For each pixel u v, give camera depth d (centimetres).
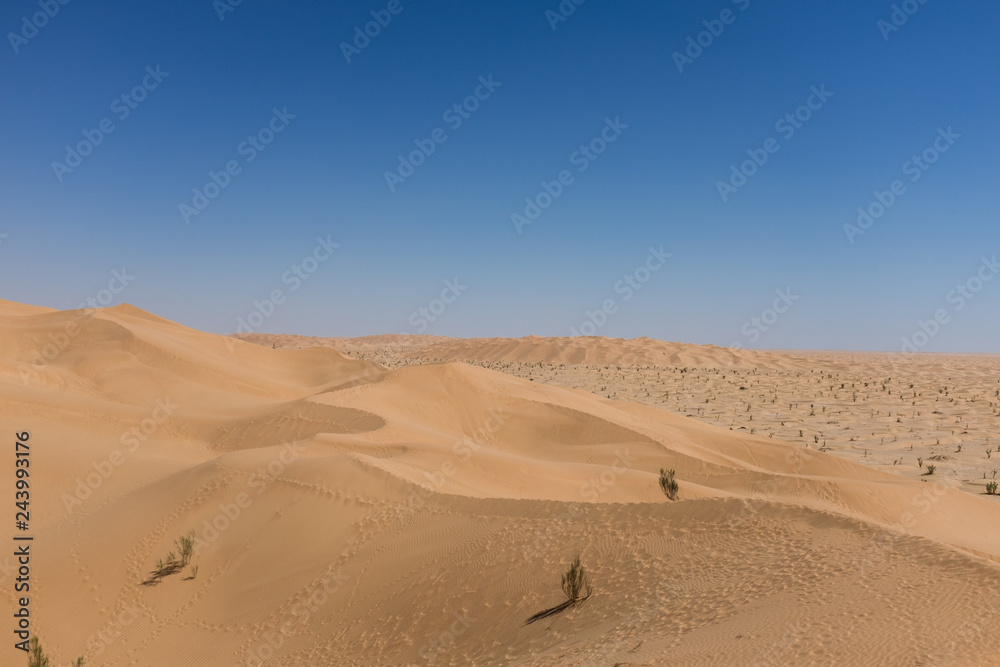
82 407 4394
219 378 6056
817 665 889
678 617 1206
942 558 1256
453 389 5447
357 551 2064
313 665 1566
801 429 6500
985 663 846
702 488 3447
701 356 19362
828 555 1368
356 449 3406
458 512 2125
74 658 1802
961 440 5772
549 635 1321
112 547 2328
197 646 1789
